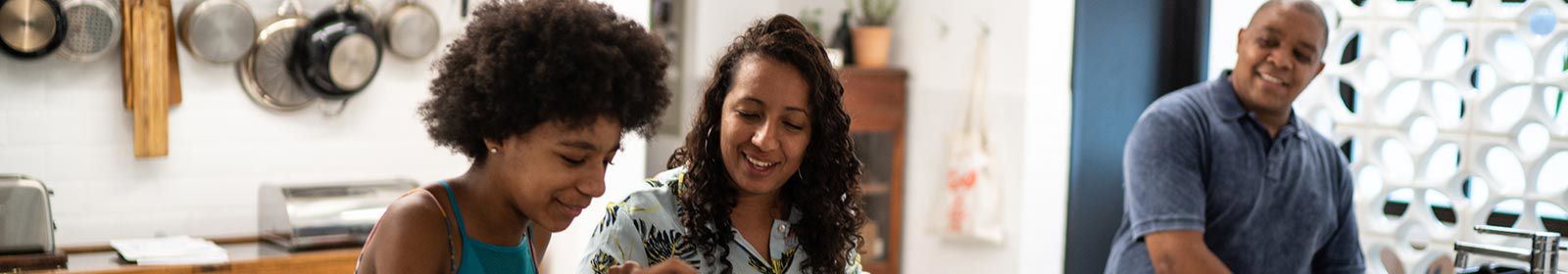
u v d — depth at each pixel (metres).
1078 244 4.42
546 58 1.32
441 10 4.14
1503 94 3.52
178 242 3.63
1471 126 3.46
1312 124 3.81
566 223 1.41
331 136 4.06
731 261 1.70
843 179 1.73
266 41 3.82
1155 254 2.79
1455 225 3.54
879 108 4.79
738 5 5.07
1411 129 3.65
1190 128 2.84
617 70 1.35
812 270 1.74
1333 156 2.99
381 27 4.02
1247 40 2.85
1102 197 4.45
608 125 1.36
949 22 4.66
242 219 3.96
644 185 1.73
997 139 4.49
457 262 1.42
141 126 3.70
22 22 3.46
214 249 3.56
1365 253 3.72
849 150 1.73
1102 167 4.43
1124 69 4.39
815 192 1.72
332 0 3.97
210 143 3.88
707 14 4.99
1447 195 3.52
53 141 3.68
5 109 3.60
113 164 3.77
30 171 3.65
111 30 3.64
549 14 1.34
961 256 4.68
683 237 1.68
